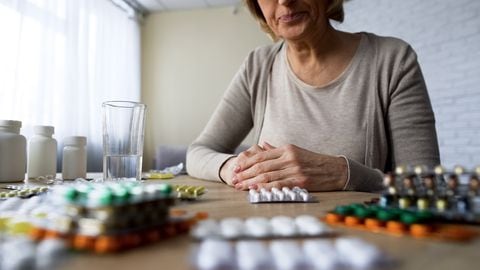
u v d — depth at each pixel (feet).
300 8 2.31
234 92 3.05
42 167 2.22
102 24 8.37
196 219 0.79
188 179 2.45
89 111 7.76
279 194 1.28
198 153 2.60
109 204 0.60
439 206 0.81
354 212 0.84
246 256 0.52
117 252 0.57
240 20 9.96
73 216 0.62
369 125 2.43
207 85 10.04
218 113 3.05
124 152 1.95
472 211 0.78
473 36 7.27
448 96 7.59
